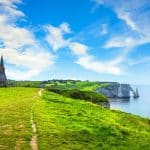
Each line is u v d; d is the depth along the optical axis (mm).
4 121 38594
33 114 45062
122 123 62938
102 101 139625
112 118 65562
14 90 106438
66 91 139500
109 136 33594
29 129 33500
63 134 31875
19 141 28000
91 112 63531
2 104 61906
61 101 74750
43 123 37875
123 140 33094
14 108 52812
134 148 29359
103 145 28859
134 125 66000
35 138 29531
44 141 28297
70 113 53656
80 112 58031
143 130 59938
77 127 38250
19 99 73438
